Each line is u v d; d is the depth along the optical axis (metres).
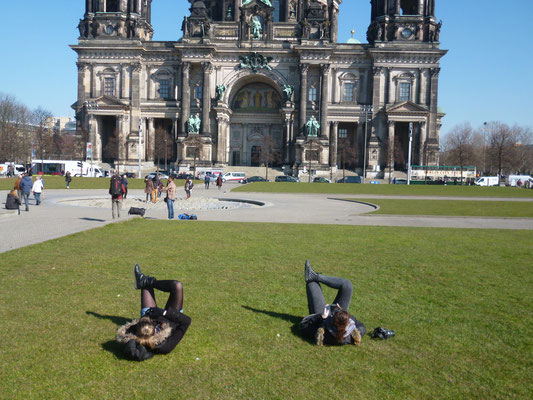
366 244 19.97
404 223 30.11
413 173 115.62
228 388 7.16
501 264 16.05
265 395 6.98
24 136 138.88
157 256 16.33
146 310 8.60
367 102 122.62
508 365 8.07
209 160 119.81
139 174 108.38
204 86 120.19
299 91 121.31
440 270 14.96
